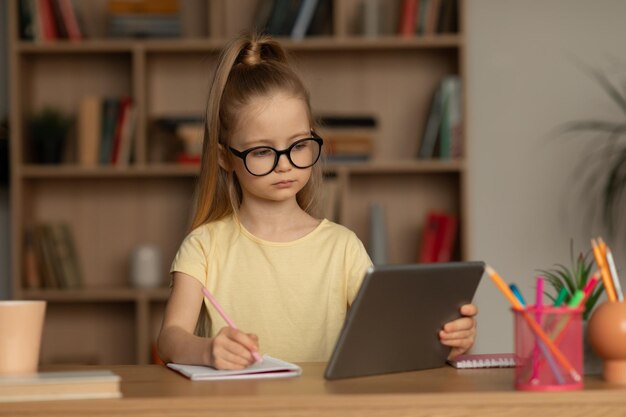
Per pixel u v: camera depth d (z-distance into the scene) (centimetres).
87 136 416
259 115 184
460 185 416
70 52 430
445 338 158
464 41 409
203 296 195
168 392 133
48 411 125
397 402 128
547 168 440
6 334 143
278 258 198
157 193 443
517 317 137
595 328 141
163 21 419
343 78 439
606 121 439
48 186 442
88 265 442
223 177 200
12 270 423
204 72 439
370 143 415
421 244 424
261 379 147
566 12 441
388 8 439
